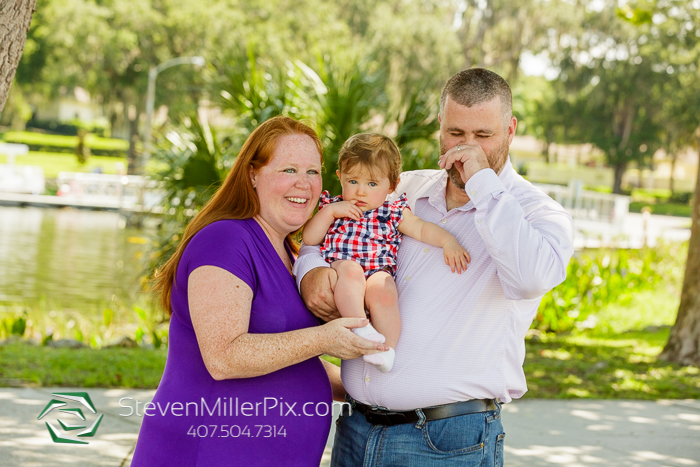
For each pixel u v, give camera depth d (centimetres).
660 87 4347
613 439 523
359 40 3959
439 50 3681
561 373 734
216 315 224
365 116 823
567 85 4206
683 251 1491
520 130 7062
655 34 4175
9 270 1460
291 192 246
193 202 812
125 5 3716
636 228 2648
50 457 433
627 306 1205
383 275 261
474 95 248
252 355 222
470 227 259
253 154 248
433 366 248
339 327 230
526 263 229
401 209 270
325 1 4184
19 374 614
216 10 3684
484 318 250
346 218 273
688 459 483
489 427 253
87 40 3700
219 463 234
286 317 242
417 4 4216
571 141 5259
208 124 860
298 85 841
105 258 1716
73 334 877
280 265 248
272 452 239
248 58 875
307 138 253
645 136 4884
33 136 5778
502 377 252
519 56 3719
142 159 961
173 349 242
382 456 255
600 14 3916
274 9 3947
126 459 437
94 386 598
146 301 966
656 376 734
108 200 3472
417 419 250
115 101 4188
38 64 3984
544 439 518
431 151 820
